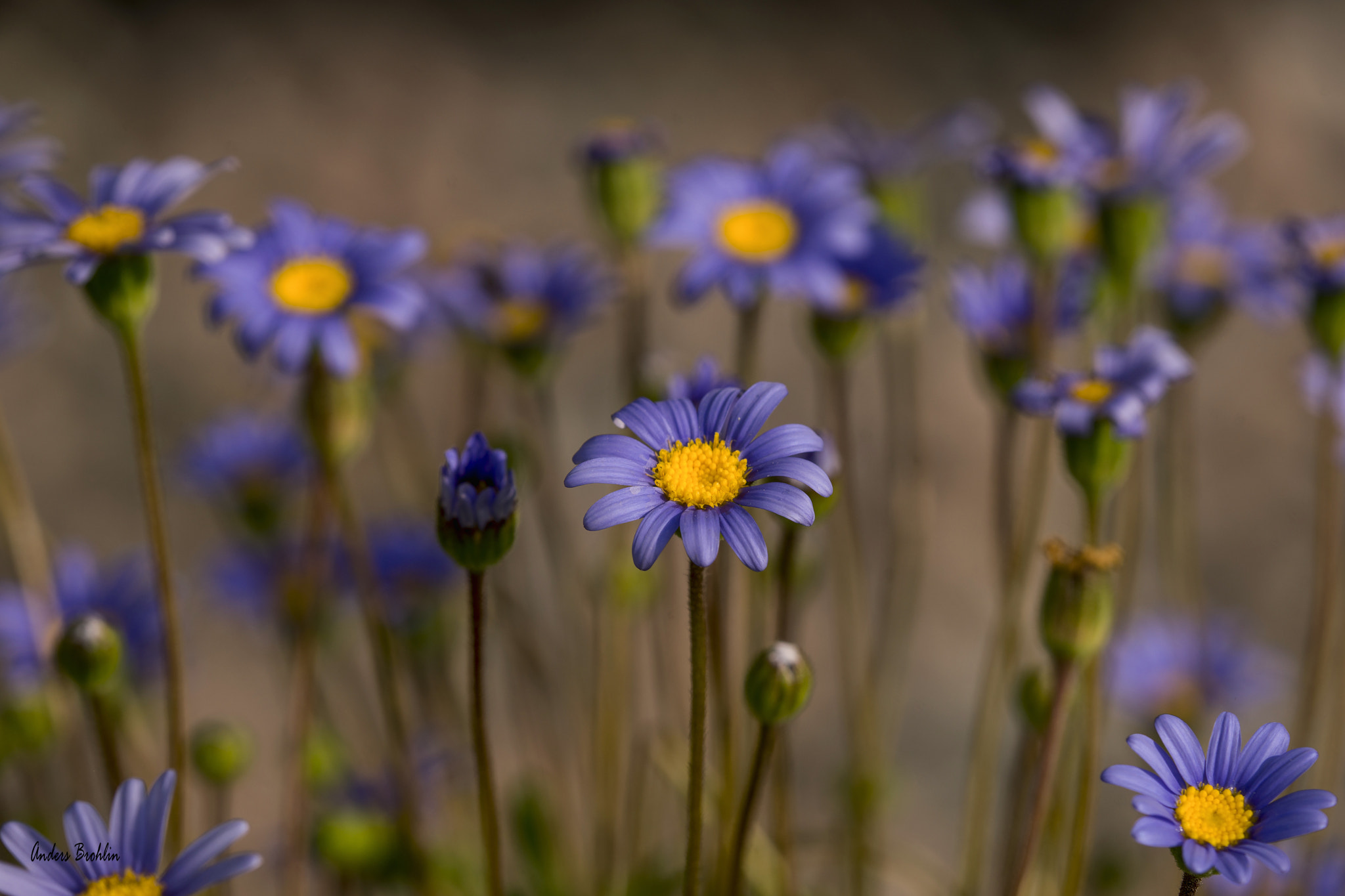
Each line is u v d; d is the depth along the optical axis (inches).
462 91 55.4
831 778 34.7
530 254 26.9
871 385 45.1
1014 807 24.3
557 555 28.0
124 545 42.4
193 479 27.2
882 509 42.7
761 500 20.5
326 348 23.5
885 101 55.8
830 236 25.1
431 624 26.8
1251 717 36.1
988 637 41.1
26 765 25.4
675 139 54.4
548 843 26.6
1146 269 25.8
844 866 27.0
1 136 24.5
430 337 27.0
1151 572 41.2
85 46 54.6
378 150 53.1
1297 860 25.6
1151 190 24.8
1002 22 58.3
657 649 26.0
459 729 27.0
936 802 36.8
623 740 27.4
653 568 26.0
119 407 46.0
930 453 44.3
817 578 25.2
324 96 54.6
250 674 39.6
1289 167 53.4
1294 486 45.6
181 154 52.1
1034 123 54.9
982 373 25.4
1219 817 20.0
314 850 25.5
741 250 25.3
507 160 53.1
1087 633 21.8
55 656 22.4
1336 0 59.2
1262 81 56.2
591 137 26.1
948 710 39.1
